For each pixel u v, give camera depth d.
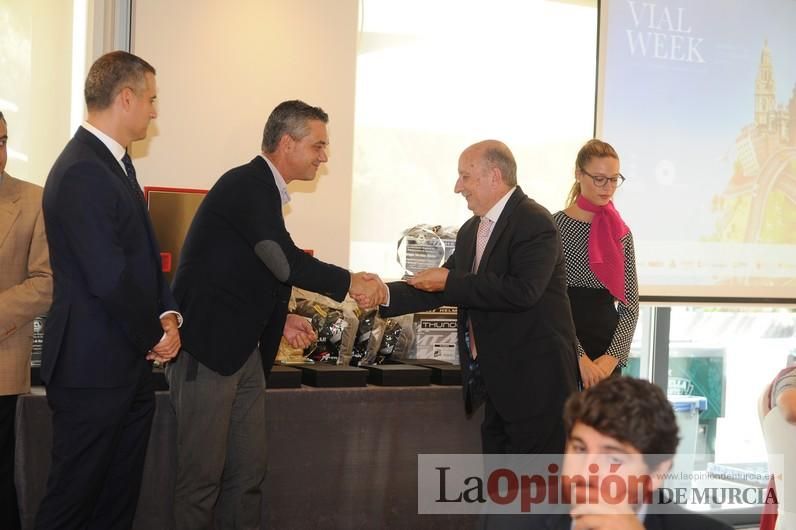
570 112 4.30
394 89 3.99
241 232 2.70
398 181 4.01
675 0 4.42
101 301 2.32
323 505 2.95
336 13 3.70
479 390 2.94
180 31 3.46
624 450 1.21
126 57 2.46
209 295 2.67
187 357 2.69
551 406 2.71
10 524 2.78
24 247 2.70
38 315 2.66
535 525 1.47
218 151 3.53
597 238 3.28
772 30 4.64
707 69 4.49
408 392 3.04
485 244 2.94
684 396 4.73
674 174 4.43
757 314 4.86
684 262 4.45
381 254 3.99
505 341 2.75
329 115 3.70
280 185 2.85
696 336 4.74
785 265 4.67
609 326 3.27
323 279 2.79
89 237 2.29
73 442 2.38
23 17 3.44
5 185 2.73
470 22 4.11
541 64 4.24
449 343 3.48
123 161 2.51
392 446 3.03
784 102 4.68
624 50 4.31
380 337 3.26
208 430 2.66
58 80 3.48
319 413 2.94
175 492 2.74
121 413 2.41
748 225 4.59
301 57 3.65
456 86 4.09
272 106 3.61
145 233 2.46
